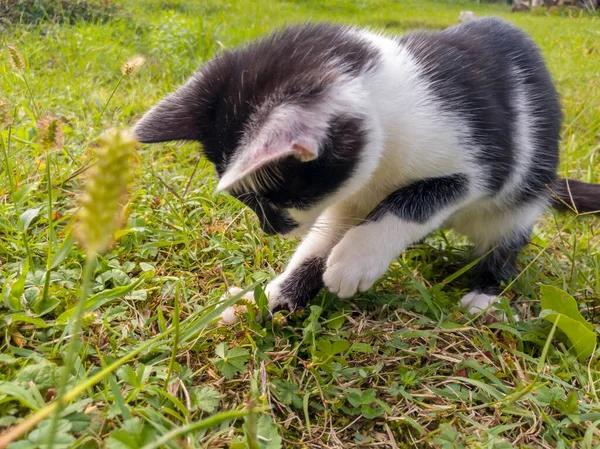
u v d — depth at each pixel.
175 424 0.21
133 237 0.32
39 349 0.23
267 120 0.23
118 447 0.18
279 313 0.28
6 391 0.19
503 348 0.28
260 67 0.27
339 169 0.26
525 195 0.35
